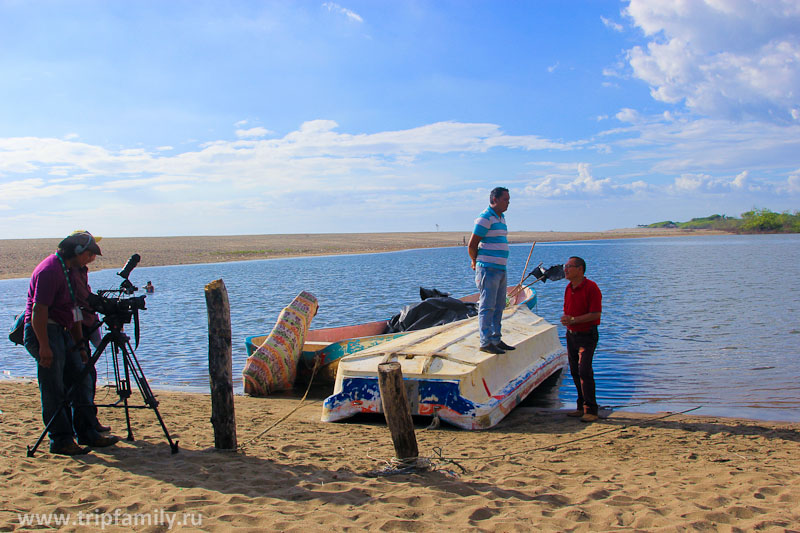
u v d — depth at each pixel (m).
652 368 11.33
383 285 32.34
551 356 10.82
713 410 8.48
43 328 5.40
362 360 8.35
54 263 5.52
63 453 5.71
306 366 11.00
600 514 4.20
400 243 117.12
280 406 9.23
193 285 33.97
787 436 6.79
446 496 4.59
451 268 48.16
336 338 12.77
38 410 7.88
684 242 103.25
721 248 72.12
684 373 10.88
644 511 4.24
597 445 6.47
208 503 4.43
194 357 13.70
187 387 10.89
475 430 7.41
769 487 4.78
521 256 62.59
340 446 6.42
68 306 5.66
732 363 11.67
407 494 4.62
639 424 7.48
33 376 12.14
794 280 29.14
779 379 10.34
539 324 11.56
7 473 5.14
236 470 5.32
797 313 18.33
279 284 33.56
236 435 6.58
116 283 35.72
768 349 13.01
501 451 6.25
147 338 16.28
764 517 4.12
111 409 8.28
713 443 6.51
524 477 5.15
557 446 6.44
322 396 10.19
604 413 8.26
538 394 9.84
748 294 23.61
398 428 5.38
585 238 150.50
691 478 5.13
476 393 7.81
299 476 5.14
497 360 8.60
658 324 16.72
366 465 5.57
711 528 3.99
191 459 5.67
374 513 4.21
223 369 6.01
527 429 7.45
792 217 158.38
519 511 4.28
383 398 5.41
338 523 4.03
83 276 5.90
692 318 17.73
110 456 5.73
